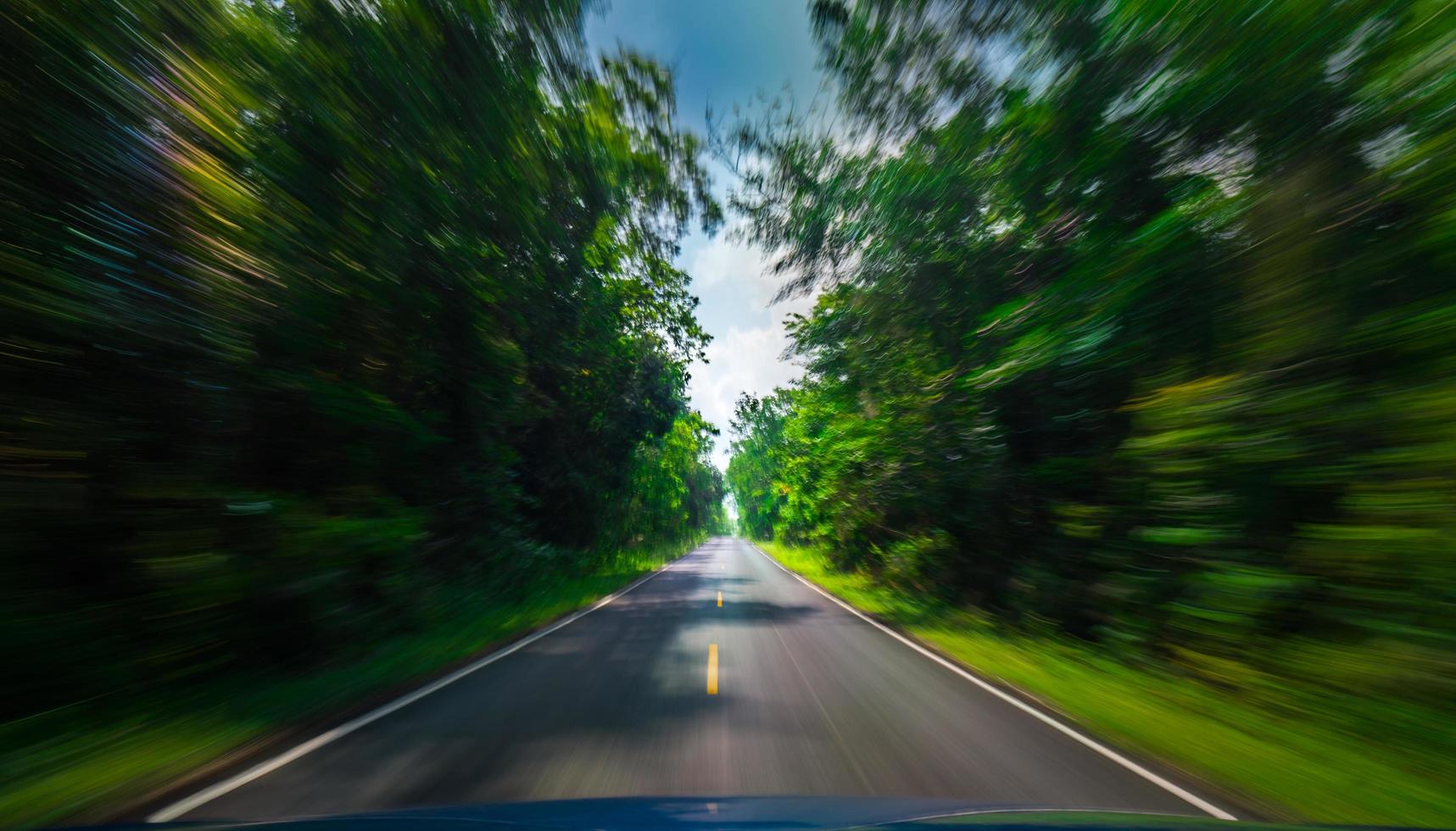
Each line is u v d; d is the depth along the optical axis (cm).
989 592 1546
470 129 1091
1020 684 831
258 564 856
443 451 1523
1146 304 988
